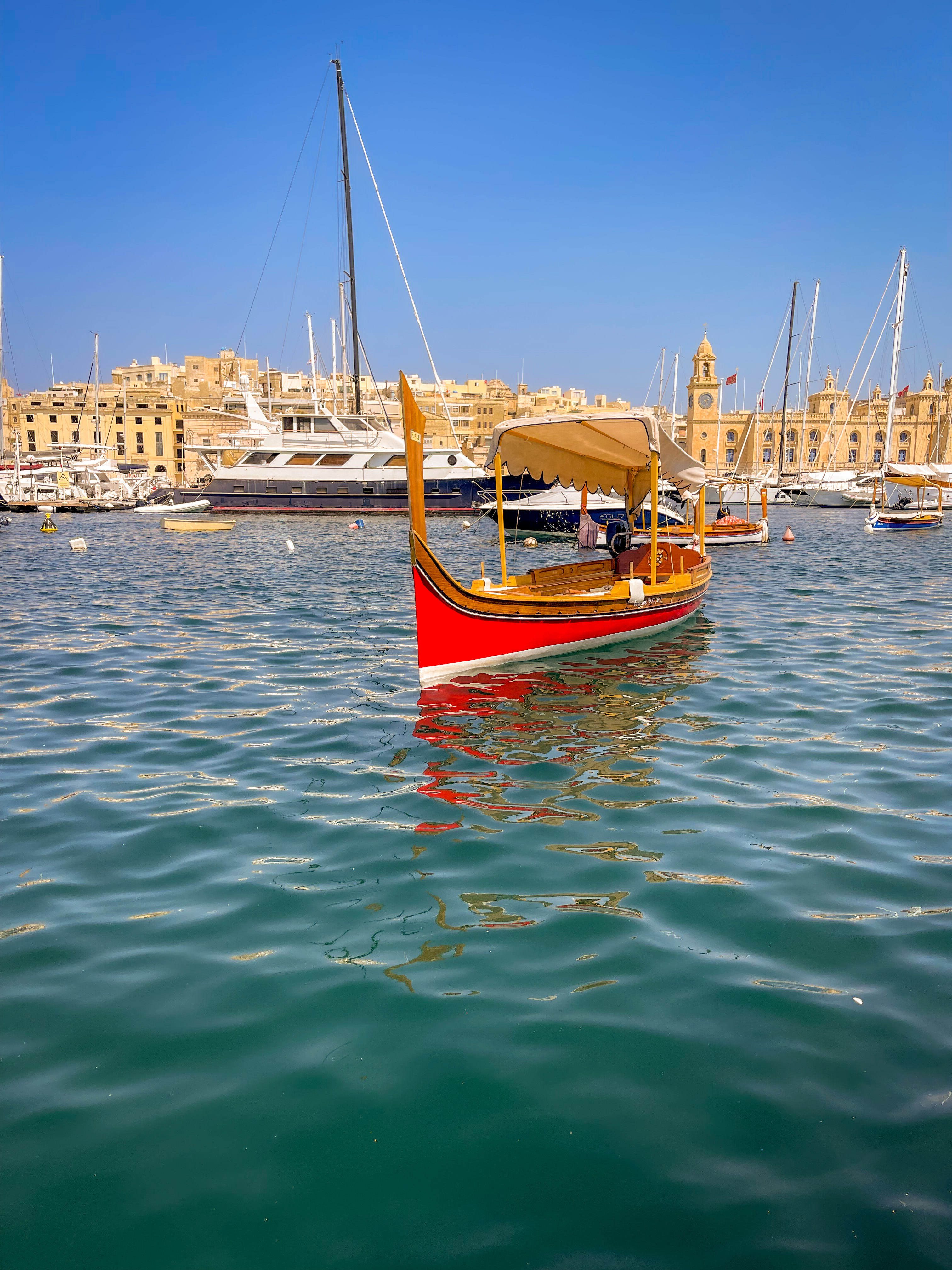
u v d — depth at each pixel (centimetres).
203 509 5369
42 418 12100
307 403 6988
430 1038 399
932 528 4619
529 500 3841
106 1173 322
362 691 1097
